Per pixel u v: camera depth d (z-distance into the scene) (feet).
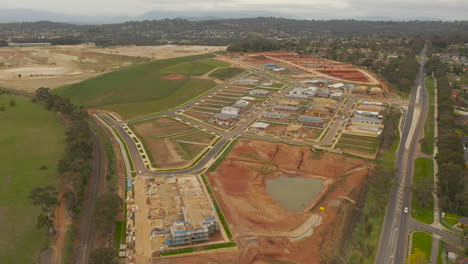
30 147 452.35
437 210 345.51
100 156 455.22
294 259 277.03
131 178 404.16
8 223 292.81
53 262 258.37
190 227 298.76
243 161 458.09
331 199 366.22
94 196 356.18
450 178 354.95
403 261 277.03
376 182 380.58
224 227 314.35
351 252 286.66
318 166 440.04
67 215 314.35
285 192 385.29
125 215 328.08
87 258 267.80
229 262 271.49
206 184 393.70
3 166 394.52
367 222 326.65
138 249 282.56
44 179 370.94
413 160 459.73
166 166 439.63
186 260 272.51
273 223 323.37
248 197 369.71
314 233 308.81
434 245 292.81
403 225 322.34
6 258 253.85
